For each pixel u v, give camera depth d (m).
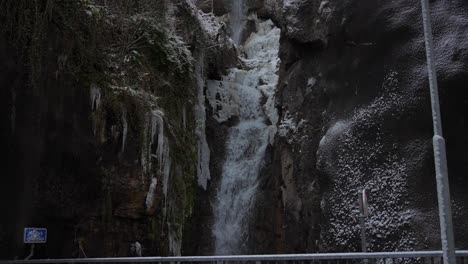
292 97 19.61
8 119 14.83
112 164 16.30
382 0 16.59
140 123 16.80
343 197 15.65
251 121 25.72
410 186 14.17
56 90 15.80
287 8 19.55
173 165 18.19
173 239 17.66
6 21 15.07
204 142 22.61
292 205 18.67
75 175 15.80
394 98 15.27
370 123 15.62
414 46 15.34
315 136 17.94
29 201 14.95
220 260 9.51
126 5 18.94
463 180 13.61
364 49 16.62
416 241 13.51
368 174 15.24
